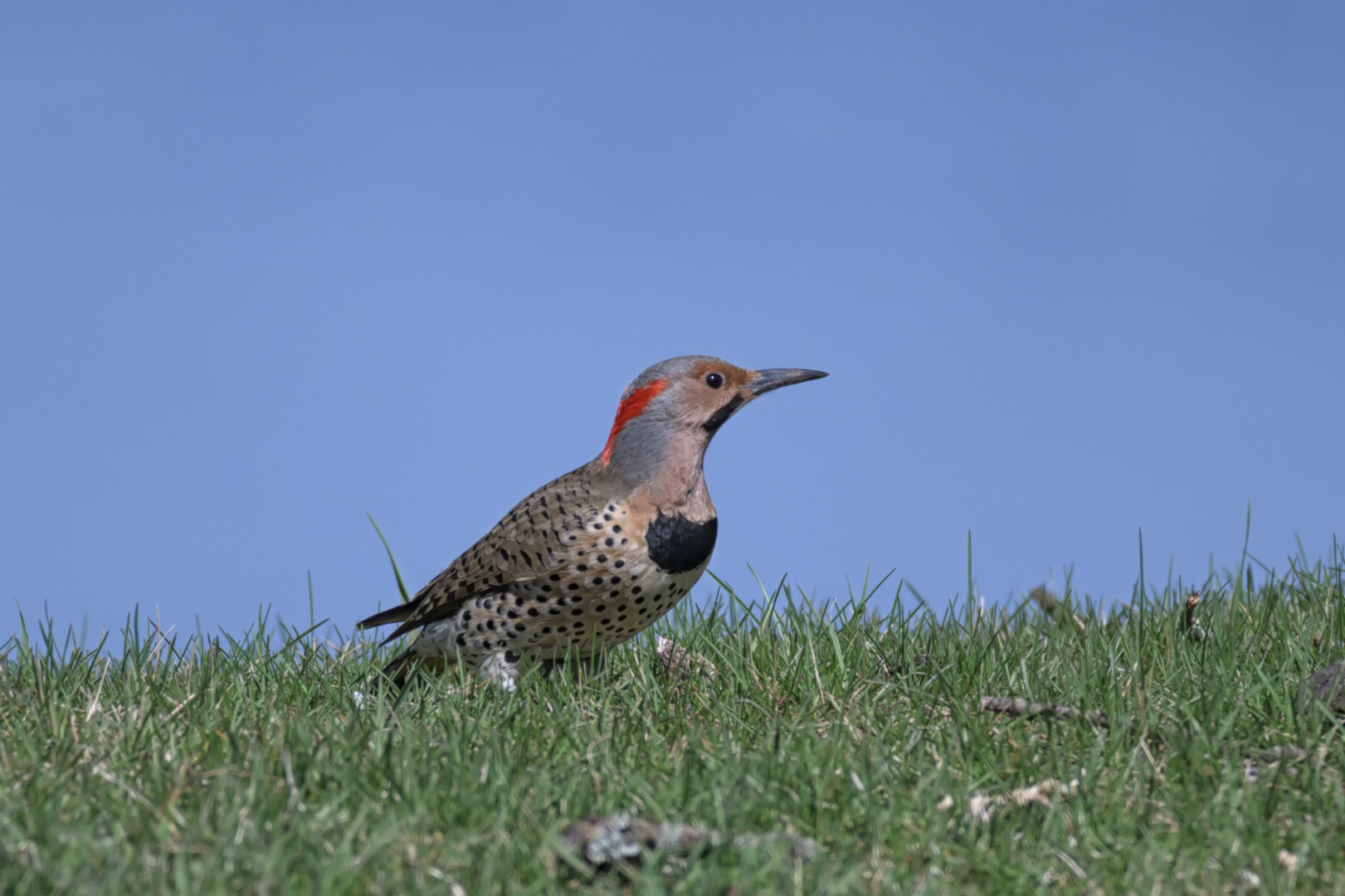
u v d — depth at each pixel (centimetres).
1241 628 1177
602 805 742
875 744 842
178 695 1031
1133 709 930
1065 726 905
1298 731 869
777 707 1011
